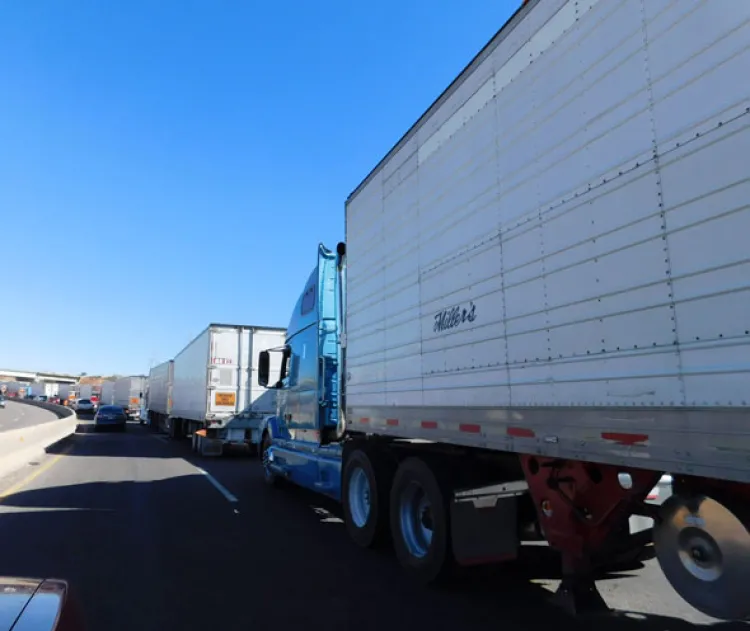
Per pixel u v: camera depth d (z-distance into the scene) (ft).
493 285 14.14
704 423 8.46
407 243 19.17
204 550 21.44
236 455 62.18
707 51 8.71
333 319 28.19
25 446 53.62
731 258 8.18
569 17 11.86
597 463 11.41
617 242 10.31
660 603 15.28
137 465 50.98
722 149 8.40
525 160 13.08
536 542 16.14
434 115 17.72
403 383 18.92
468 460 16.34
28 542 22.58
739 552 9.00
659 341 9.32
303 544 22.41
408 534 18.39
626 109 10.25
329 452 26.00
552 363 11.87
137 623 14.33
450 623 14.28
